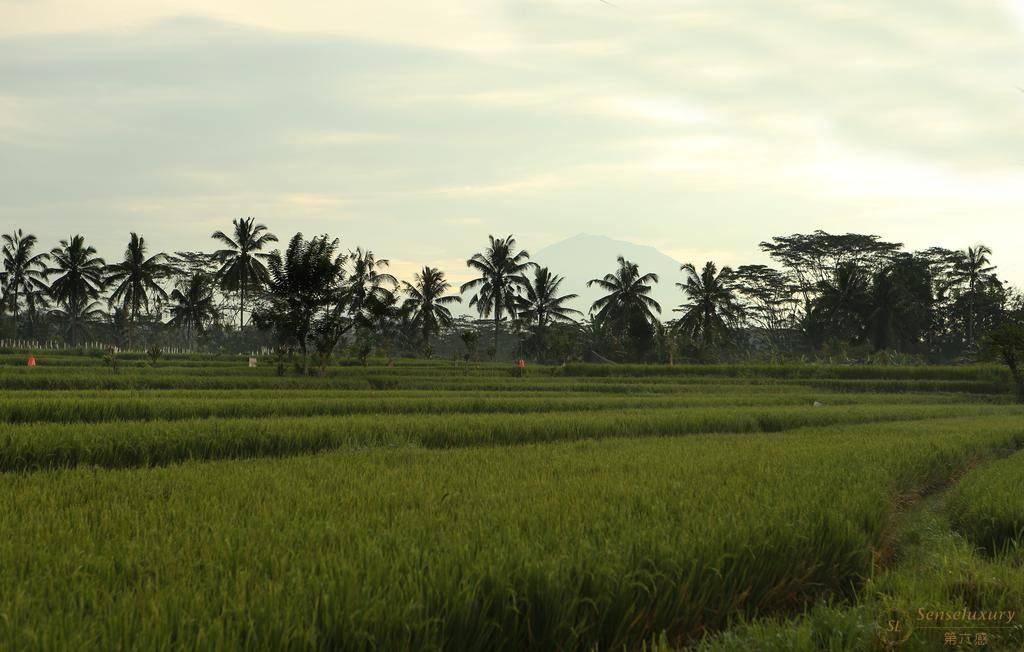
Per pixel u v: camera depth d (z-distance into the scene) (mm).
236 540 6145
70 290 68000
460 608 4918
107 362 39625
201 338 85312
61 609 4418
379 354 62750
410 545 5953
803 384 50875
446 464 11906
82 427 14852
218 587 4945
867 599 6379
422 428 17875
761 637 5602
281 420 17891
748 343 96812
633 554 6180
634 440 17516
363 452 13336
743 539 6812
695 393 42875
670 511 7902
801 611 7082
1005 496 10578
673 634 5992
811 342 83438
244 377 36344
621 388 42312
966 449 17125
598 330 73062
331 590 4766
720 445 15992
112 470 10555
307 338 41875
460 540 6090
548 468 11414
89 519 7227
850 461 12938
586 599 5328
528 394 34875
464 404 26859
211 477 9906
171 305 82938
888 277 80438
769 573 6906
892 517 10531
